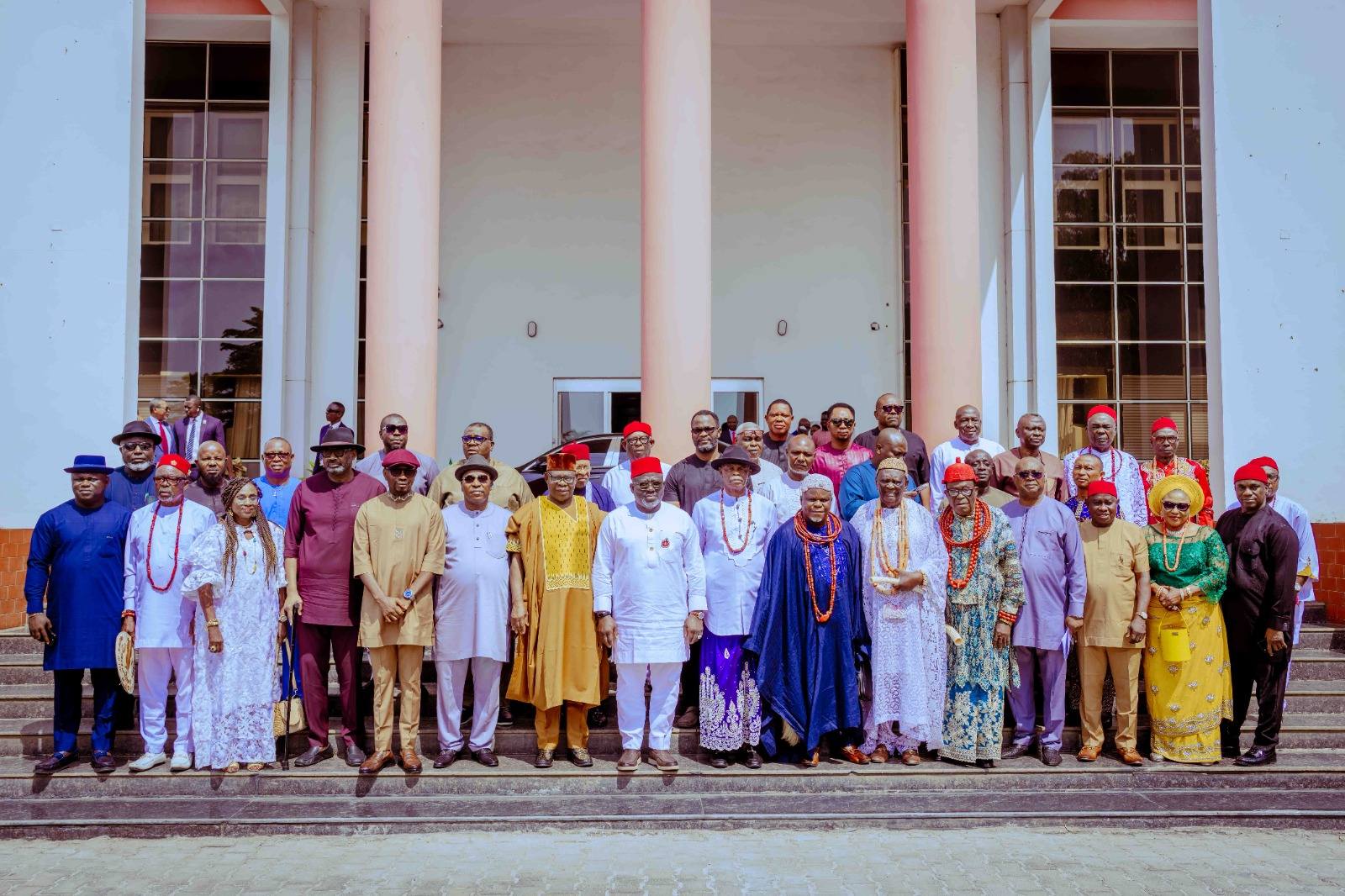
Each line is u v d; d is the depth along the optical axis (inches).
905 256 563.5
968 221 372.5
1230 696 281.7
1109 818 251.1
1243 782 272.4
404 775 263.4
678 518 276.7
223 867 223.9
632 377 556.1
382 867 223.3
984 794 265.1
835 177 564.4
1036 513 285.6
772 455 328.2
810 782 267.9
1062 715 280.8
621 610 271.9
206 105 537.0
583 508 281.3
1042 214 534.9
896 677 275.7
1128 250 555.5
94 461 275.6
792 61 565.0
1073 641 299.1
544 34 545.6
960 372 368.5
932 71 376.2
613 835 244.1
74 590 269.0
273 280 513.0
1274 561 278.7
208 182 535.8
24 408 369.4
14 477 367.2
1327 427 382.0
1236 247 384.8
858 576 281.4
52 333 370.6
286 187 513.7
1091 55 559.5
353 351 522.3
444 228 556.7
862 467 310.0
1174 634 281.1
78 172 373.7
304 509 274.1
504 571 275.4
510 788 264.2
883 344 562.3
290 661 278.4
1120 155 558.6
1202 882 214.8
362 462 336.8
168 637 268.5
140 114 382.9
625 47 561.9
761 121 564.7
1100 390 549.6
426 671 313.9
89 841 242.2
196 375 529.0
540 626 271.3
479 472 276.4
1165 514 284.7
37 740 284.2
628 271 559.2
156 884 213.3
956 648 279.4
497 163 558.6
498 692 276.5
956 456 329.7
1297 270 385.1
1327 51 389.1
